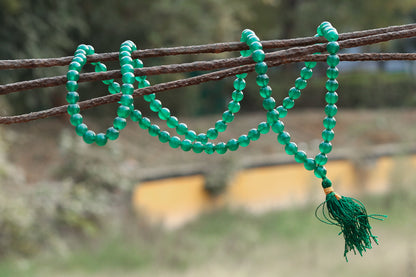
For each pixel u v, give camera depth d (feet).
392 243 25.31
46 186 23.91
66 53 37.60
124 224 25.80
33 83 3.30
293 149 3.62
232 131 44.01
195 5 40.24
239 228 27.35
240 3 48.65
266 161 35.55
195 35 39.93
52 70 32.40
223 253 24.80
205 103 50.93
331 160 36.94
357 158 37.76
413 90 60.85
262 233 27.76
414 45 66.28
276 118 3.59
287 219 29.32
